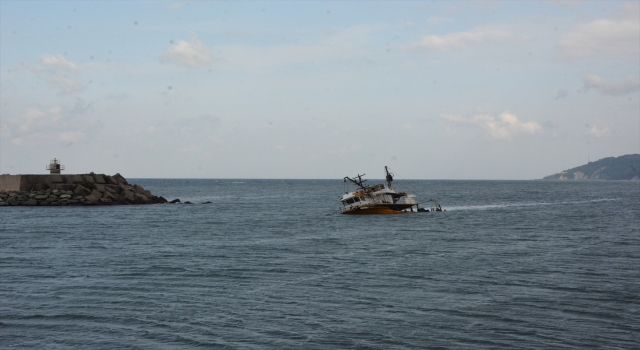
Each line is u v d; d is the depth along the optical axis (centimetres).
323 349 2125
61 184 10488
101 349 2139
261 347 2147
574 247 4712
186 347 2152
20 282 3272
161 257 4219
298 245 4953
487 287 3094
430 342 2191
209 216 8394
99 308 2677
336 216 8388
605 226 6638
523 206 11100
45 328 2381
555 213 8925
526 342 2184
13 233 5825
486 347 2136
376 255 4319
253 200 14162
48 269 3697
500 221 7431
